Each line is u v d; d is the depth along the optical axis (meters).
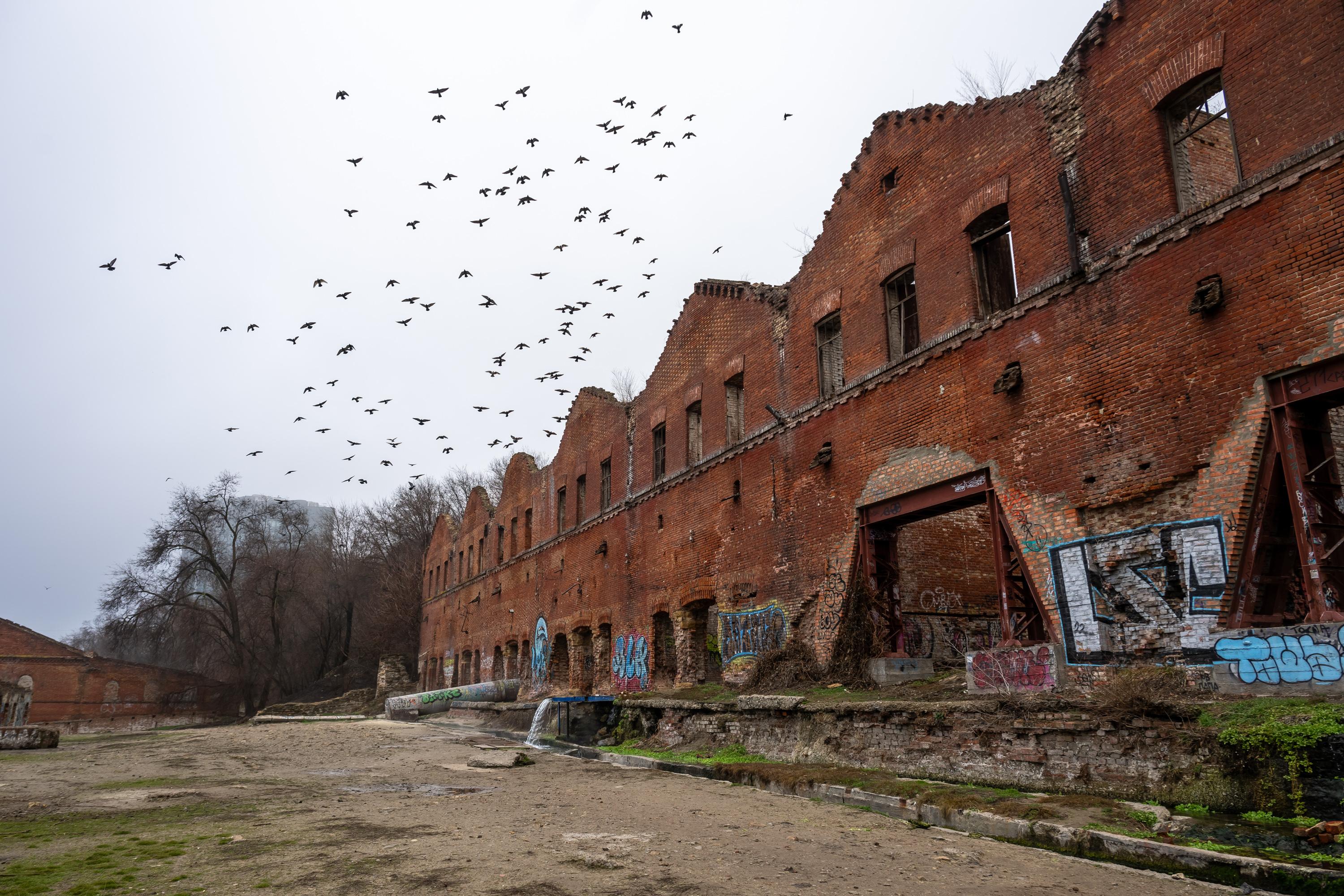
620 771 14.90
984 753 10.29
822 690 15.39
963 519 18.17
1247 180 10.02
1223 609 9.67
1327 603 8.82
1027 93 13.59
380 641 59.59
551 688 32.41
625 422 28.39
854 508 16.42
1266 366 9.59
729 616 20.50
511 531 39.91
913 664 15.17
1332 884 5.69
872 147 17.34
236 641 53.91
